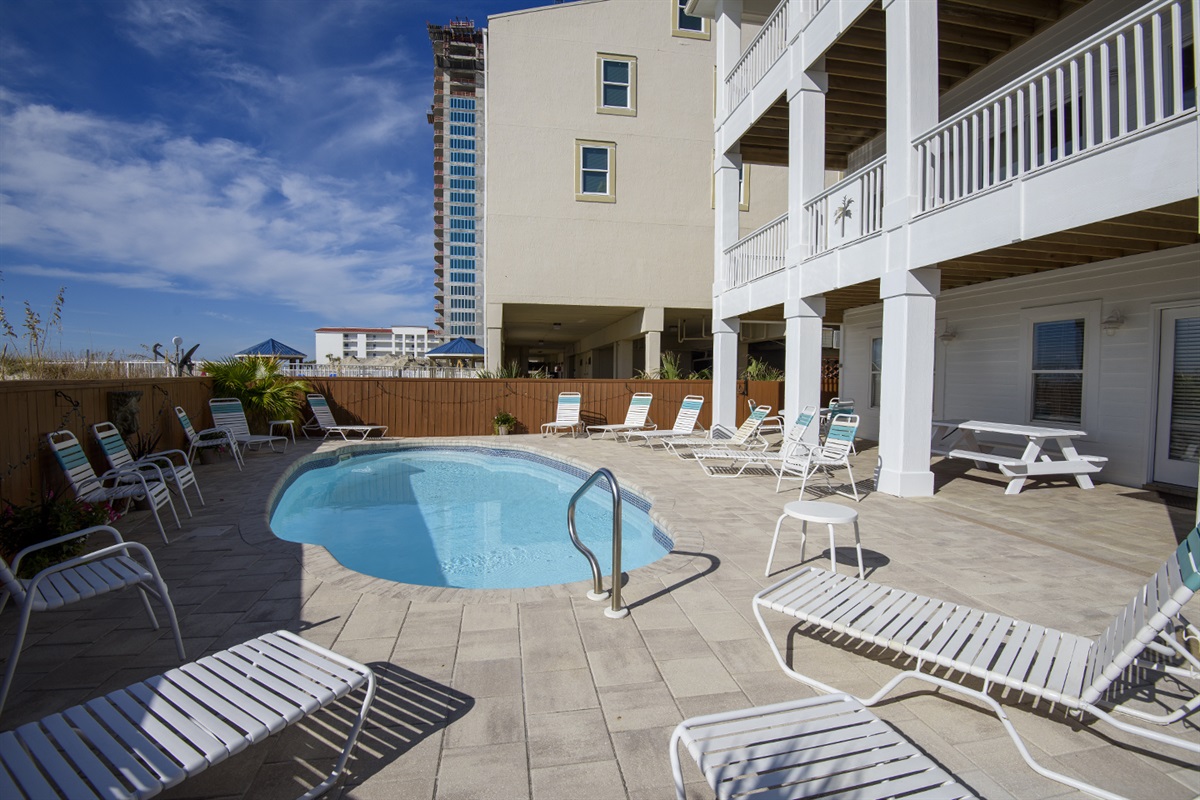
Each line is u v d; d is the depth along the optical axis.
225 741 1.73
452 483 9.77
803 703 1.98
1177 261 6.68
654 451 10.97
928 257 6.48
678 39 17.05
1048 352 8.38
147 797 1.53
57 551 4.03
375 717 2.45
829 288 8.26
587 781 2.08
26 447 4.91
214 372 11.35
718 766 1.66
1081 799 2.00
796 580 3.23
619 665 2.90
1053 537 5.21
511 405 13.97
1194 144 4.05
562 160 16.61
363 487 9.46
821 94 8.73
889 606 2.90
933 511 6.18
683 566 4.41
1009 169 5.52
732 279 11.88
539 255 16.58
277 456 10.12
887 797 1.57
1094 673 2.22
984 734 2.39
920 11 6.62
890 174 6.98
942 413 10.41
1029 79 5.30
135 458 6.93
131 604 3.62
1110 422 7.54
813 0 8.43
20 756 1.64
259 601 3.69
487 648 3.07
